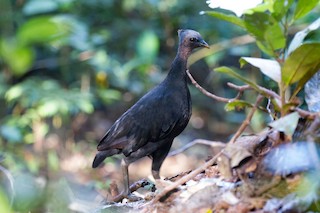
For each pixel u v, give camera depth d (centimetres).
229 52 1520
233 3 590
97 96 1591
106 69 1543
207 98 1767
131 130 741
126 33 1673
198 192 553
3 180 750
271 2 597
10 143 1386
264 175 528
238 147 540
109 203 690
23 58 341
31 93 1427
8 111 1551
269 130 568
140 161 1543
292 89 732
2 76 1480
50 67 1672
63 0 1464
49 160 1380
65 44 1452
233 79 1608
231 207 521
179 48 746
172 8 1661
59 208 390
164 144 752
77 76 1619
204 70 1780
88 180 1295
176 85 741
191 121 1725
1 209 319
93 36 1536
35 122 1482
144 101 746
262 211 500
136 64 1533
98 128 1681
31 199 378
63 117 1594
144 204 627
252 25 582
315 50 509
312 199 468
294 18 596
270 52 576
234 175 552
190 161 1520
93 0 1664
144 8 1689
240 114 1703
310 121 540
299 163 510
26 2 1527
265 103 1027
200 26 1614
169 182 586
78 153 1541
